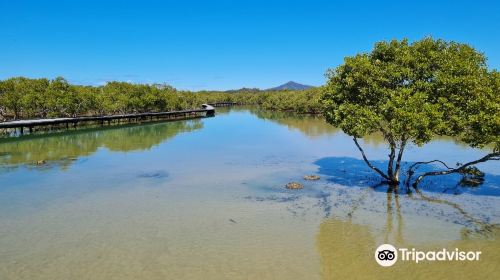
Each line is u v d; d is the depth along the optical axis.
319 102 23.86
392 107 19.33
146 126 68.25
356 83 21.23
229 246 15.00
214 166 30.62
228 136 51.47
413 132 18.88
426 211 19.00
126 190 23.44
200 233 16.38
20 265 13.55
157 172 28.50
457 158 33.34
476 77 19.16
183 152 37.81
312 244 15.16
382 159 33.12
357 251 14.49
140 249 14.80
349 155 35.28
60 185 24.64
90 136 52.25
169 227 17.11
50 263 13.68
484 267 13.11
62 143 44.97
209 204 20.48
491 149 37.81
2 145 43.12
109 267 13.34
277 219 18.06
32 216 18.70
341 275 12.70
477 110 18.67
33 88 63.34
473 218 17.91
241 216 18.53
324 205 20.17
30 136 51.22
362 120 20.31
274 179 26.00
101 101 73.44
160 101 90.75
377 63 21.39
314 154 36.00
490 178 25.44
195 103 123.44
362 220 17.84
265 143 44.00
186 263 13.59
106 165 31.22
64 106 65.19
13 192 22.98
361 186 23.91
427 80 20.56
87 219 18.22
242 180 25.78
